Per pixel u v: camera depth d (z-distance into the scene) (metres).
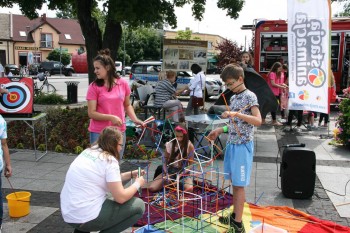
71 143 7.88
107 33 11.55
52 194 5.38
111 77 4.46
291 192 5.16
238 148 3.76
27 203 4.62
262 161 7.04
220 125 7.11
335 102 12.64
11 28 51.41
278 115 12.69
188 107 11.09
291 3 7.75
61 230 4.27
